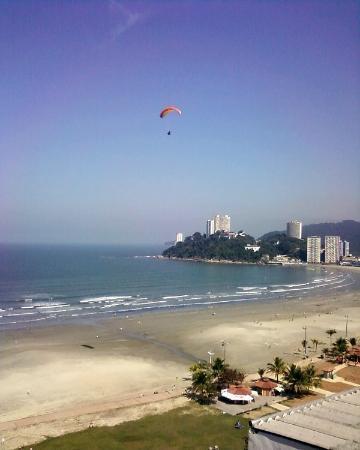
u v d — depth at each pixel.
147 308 152.50
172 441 53.00
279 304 170.12
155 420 58.84
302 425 34.72
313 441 31.53
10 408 63.03
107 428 56.44
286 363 87.44
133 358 89.69
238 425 56.56
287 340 108.12
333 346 99.56
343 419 36.16
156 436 54.25
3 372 78.62
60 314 136.50
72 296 174.88
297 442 31.95
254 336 111.06
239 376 72.25
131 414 60.81
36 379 75.31
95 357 89.50
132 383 74.25
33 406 63.88
